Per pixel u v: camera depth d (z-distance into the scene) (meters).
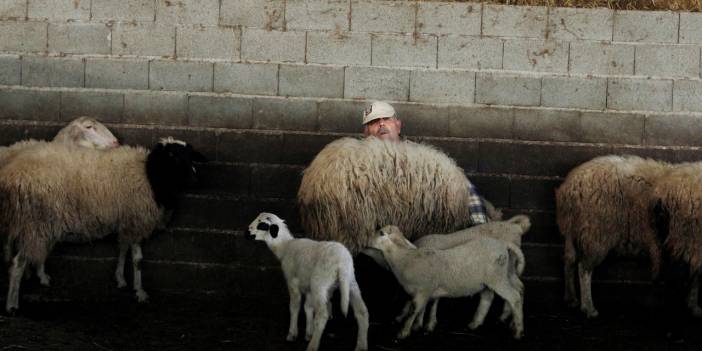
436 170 7.43
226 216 8.94
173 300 8.73
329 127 8.96
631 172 8.16
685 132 9.02
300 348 6.84
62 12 8.99
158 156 8.29
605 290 8.98
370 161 7.30
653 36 8.98
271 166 8.96
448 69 8.94
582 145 9.00
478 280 6.94
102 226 8.19
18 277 7.84
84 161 8.09
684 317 8.15
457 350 6.89
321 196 7.27
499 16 8.94
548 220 8.96
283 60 8.95
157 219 8.47
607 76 8.98
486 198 8.98
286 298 8.91
